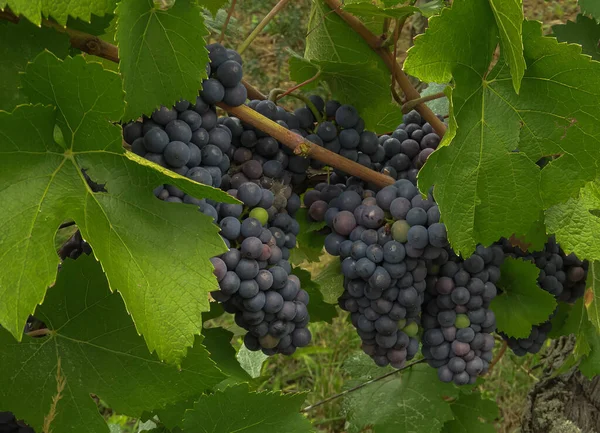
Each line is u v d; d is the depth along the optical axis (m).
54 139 0.38
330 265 0.66
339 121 0.53
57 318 0.45
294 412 0.50
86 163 0.38
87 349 0.45
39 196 0.37
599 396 0.85
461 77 0.44
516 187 0.46
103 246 0.36
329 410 1.41
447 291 0.56
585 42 0.61
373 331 0.55
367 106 0.60
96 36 0.45
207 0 0.61
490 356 0.60
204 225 0.39
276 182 0.51
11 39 0.41
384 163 0.58
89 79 0.35
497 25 0.43
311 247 0.63
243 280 0.45
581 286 0.71
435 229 0.48
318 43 0.63
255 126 0.49
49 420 0.43
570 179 0.46
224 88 0.46
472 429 0.88
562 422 0.87
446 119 0.72
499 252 0.58
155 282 0.37
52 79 0.36
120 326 0.45
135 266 0.37
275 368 1.54
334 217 0.52
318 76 0.57
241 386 0.48
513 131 0.45
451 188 0.44
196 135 0.45
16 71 0.41
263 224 0.48
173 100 0.43
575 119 0.44
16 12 0.36
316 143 0.53
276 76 1.75
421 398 0.85
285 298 0.48
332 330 1.59
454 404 0.89
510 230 0.46
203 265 0.39
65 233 0.97
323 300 0.60
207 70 0.44
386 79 0.58
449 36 0.42
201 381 0.46
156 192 0.42
